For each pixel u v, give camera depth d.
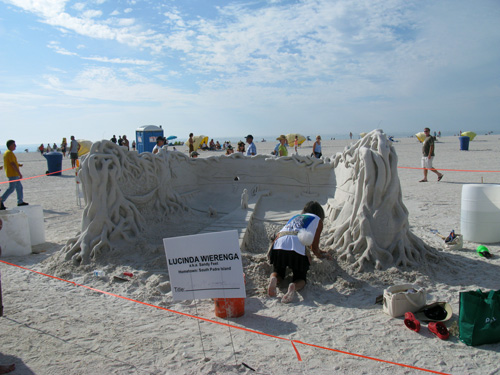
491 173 15.84
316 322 4.08
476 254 6.11
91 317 4.25
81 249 5.96
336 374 3.16
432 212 9.16
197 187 8.94
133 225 6.50
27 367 3.28
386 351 3.51
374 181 5.59
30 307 4.51
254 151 11.43
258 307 4.47
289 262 4.75
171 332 3.90
